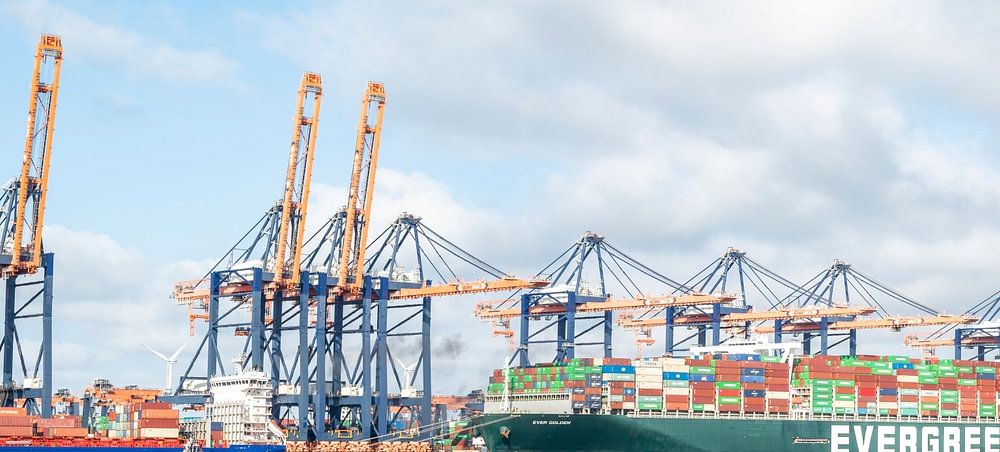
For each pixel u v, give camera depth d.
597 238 169.12
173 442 125.19
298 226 145.50
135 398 147.25
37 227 131.12
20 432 121.56
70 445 119.69
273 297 149.88
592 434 124.69
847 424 136.00
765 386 133.62
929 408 139.88
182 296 154.00
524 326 167.12
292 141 146.25
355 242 149.38
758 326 183.50
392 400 150.00
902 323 191.75
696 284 183.25
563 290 164.25
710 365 130.88
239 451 129.00
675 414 128.62
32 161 131.38
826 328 186.38
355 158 149.00
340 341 151.75
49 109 131.75
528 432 124.75
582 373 126.75
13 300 133.88
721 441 129.75
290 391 147.75
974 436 141.75
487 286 148.62
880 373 138.50
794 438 133.12
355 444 136.38
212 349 146.00
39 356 133.38
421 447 137.25
